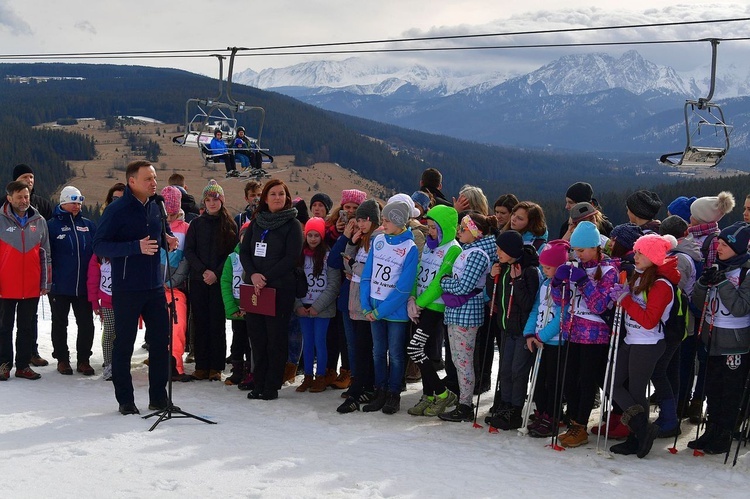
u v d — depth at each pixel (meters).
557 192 198.75
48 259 8.28
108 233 6.54
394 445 5.92
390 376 7.18
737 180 66.12
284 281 7.37
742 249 5.74
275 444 5.81
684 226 6.51
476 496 4.81
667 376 6.45
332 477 5.07
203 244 8.16
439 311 6.93
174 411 6.54
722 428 5.89
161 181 107.94
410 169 157.00
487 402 7.65
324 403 7.46
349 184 141.50
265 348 7.54
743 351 5.80
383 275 6.95
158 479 4.93
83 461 5.27
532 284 6.33
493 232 7.45
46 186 103.06
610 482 5.16
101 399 7.32
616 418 6.38
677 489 5.06
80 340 8.54
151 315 6.80
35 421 6.34
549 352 6.21
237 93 180.00
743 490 5.09
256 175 17.09
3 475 4.93
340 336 8.06
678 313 5.91
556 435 6.07
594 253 5.93
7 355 8.20
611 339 5.84
